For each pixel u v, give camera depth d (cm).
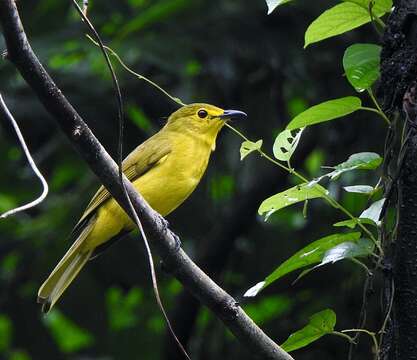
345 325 1245
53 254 1288
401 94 651
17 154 1442
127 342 1434
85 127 638
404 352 628
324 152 1445
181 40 1281
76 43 1300
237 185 1417
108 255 1302
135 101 1407
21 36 590
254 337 686
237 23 1327
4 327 1573
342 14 681
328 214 1385
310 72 1383
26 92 1363
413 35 650
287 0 655
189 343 1451
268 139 1405
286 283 1348
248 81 1416
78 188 1407
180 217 1366
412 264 626
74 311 1305
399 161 633
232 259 1421
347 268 1312
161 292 1462
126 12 1382
